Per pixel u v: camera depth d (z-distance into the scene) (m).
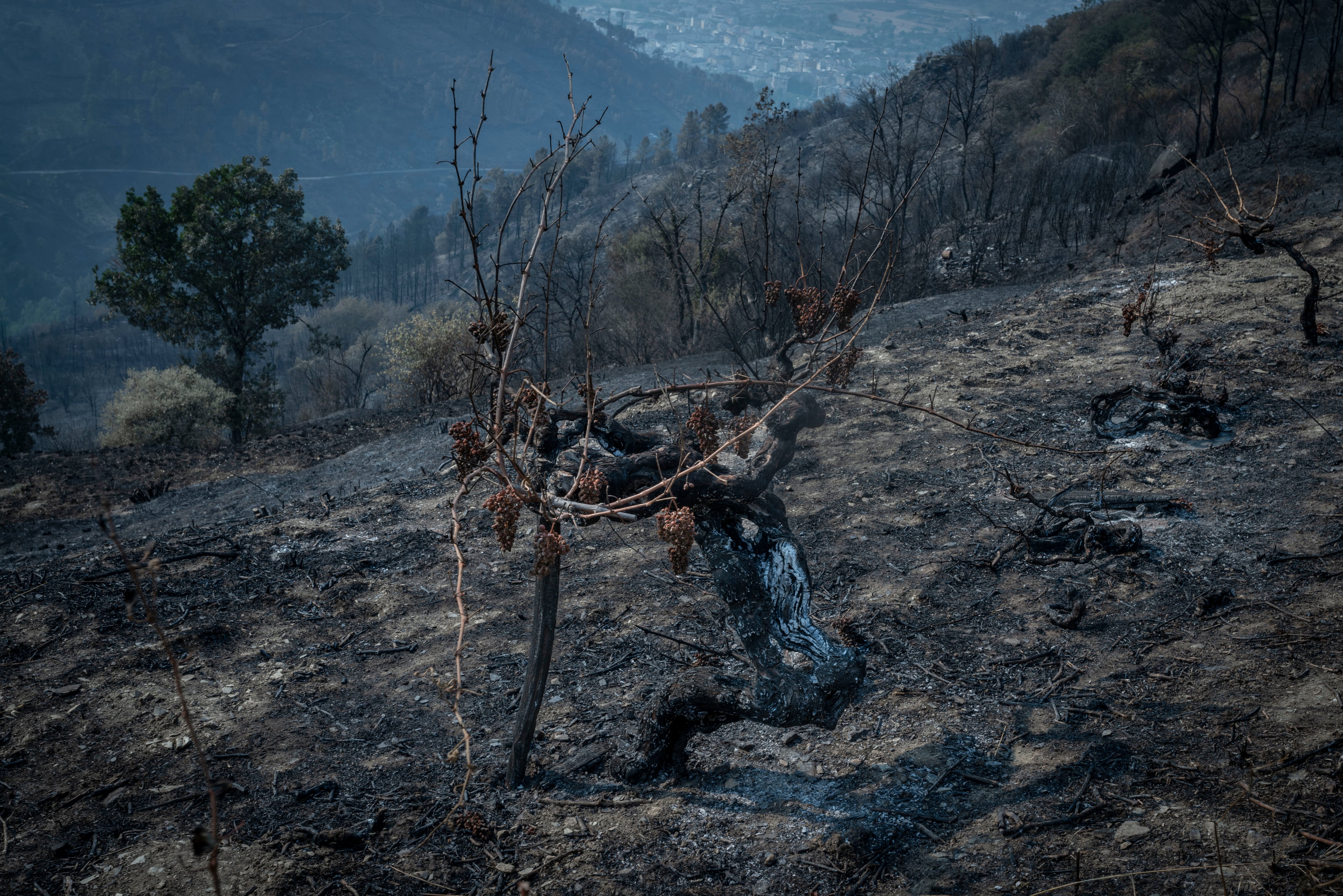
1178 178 21.91
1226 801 3.63
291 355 89.44
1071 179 29.16
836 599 6.11
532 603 6.61
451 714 5.20
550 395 4.07
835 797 4.17
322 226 25.58
